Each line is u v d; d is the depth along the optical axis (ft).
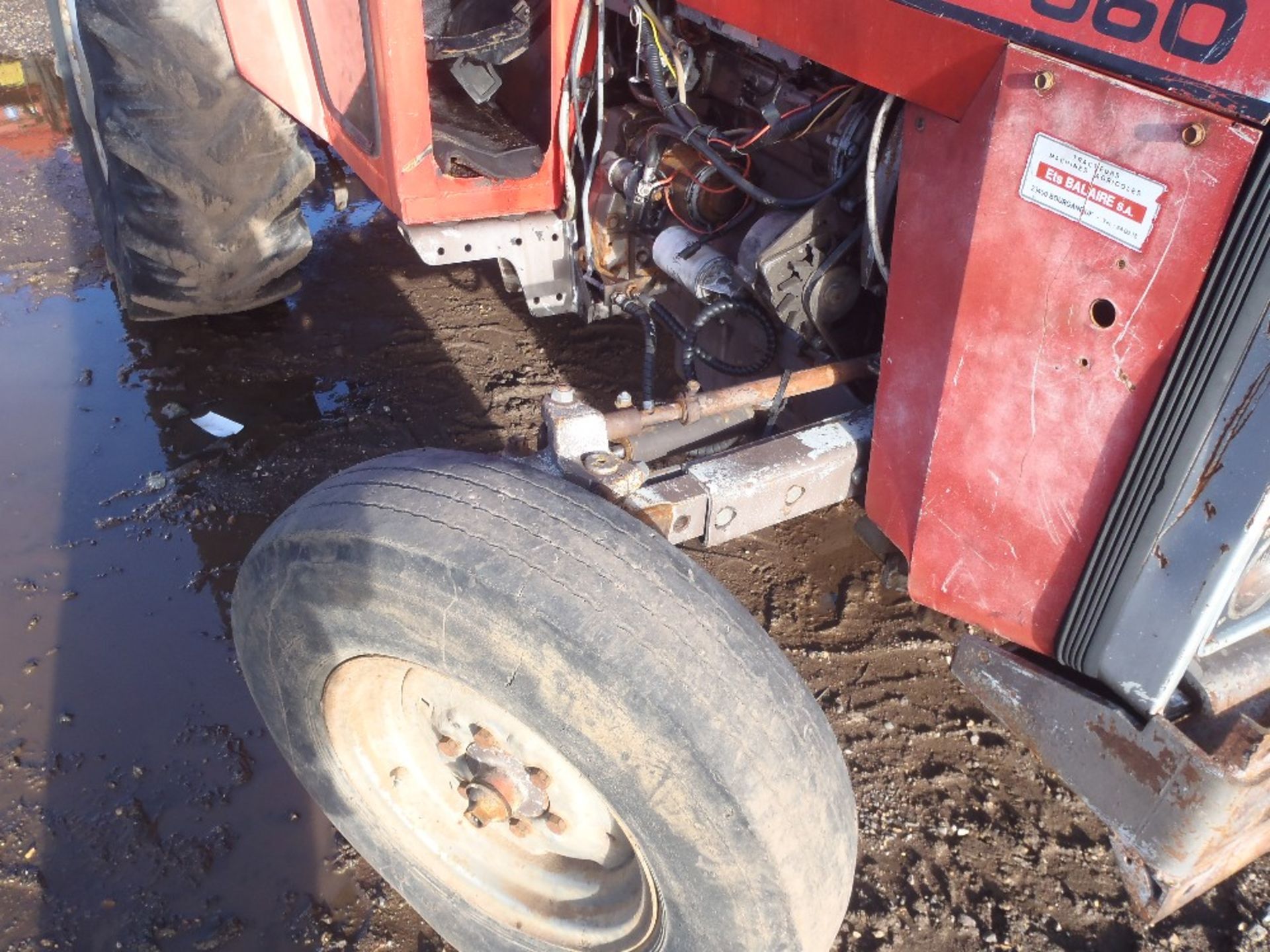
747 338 7.93
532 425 10.66
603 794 4.63
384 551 4.70
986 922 6.64
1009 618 5.30
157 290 10.94
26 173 15.17
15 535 9.23
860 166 6.33
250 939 6.41
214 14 9.53
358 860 6.89
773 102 6.74
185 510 9.53
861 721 7.93
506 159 7.99
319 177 15.19
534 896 5.83
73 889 6.63
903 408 5.59
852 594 9.00
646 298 8.51
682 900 4.70
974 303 4.79
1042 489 4.83
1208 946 6.51
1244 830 4.79
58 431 10.40
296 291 12.53
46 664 8.11
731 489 5.83
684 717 4.25
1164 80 3.78
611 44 8.67
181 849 6.89
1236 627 4.75
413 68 7.14
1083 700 5.00
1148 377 4.18
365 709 5.77
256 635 5.62
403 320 12.30
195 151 10.02
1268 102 3.49
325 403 10.92
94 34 9.36
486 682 4.66
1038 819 7.30
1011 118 4.37
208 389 11.06
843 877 4.76
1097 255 4.20
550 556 4.52
